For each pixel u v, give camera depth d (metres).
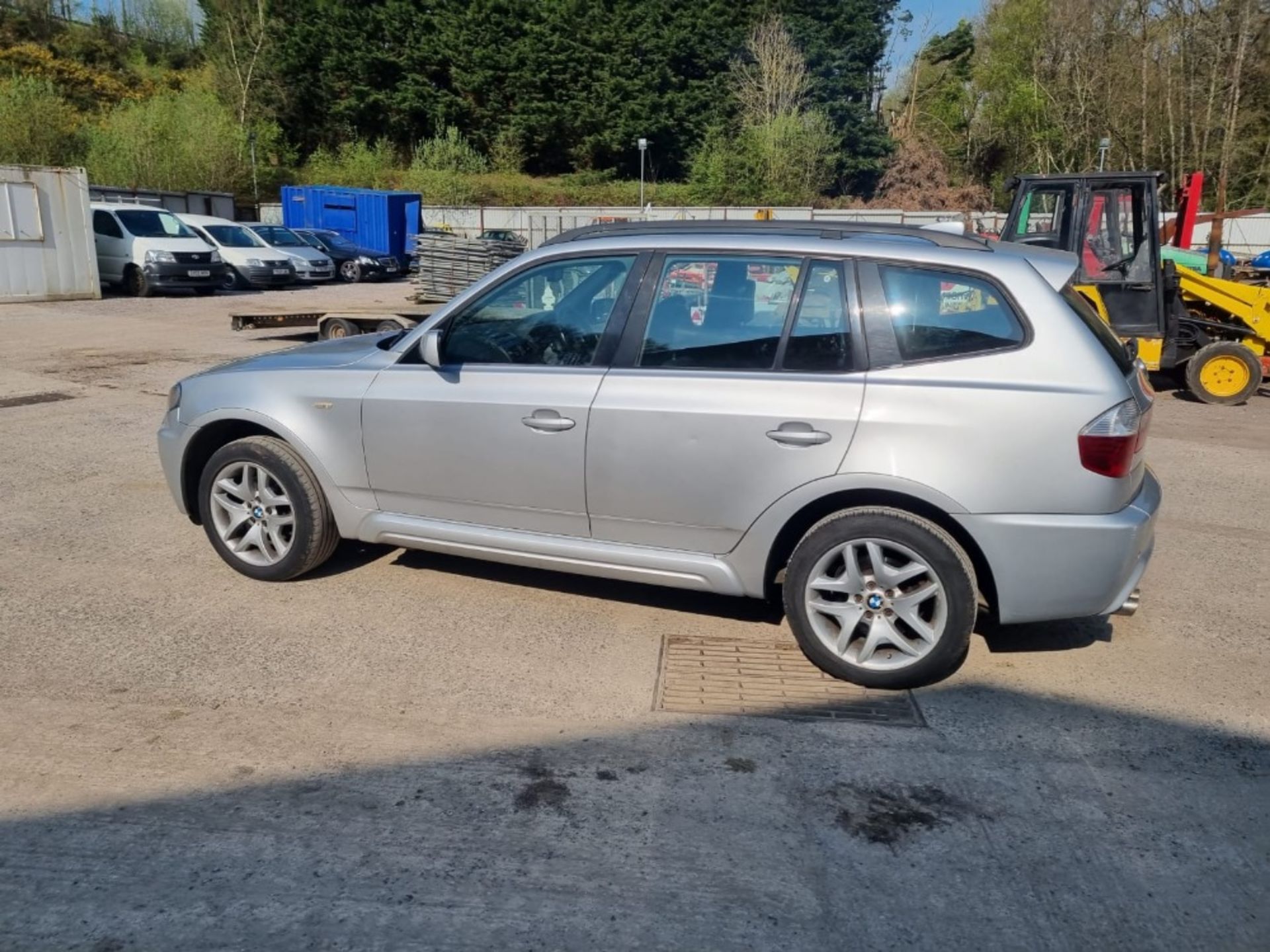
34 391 10.28
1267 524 6.62
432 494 4.63
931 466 3.85
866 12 58.91
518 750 3.56
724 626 4.67
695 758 3.53
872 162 56.81
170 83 58.12
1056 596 3.88
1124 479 3.84
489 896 2.80
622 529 4.33
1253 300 11.42
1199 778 3.48
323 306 16.80
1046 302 3.90
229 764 3.42
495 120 59.44
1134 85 39.31
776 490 4.03
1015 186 11.56
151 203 30.94
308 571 5.02
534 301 4.50
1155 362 10.96
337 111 58.38
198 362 12.50
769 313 4.12
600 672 4.18
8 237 18.59
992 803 3.30
